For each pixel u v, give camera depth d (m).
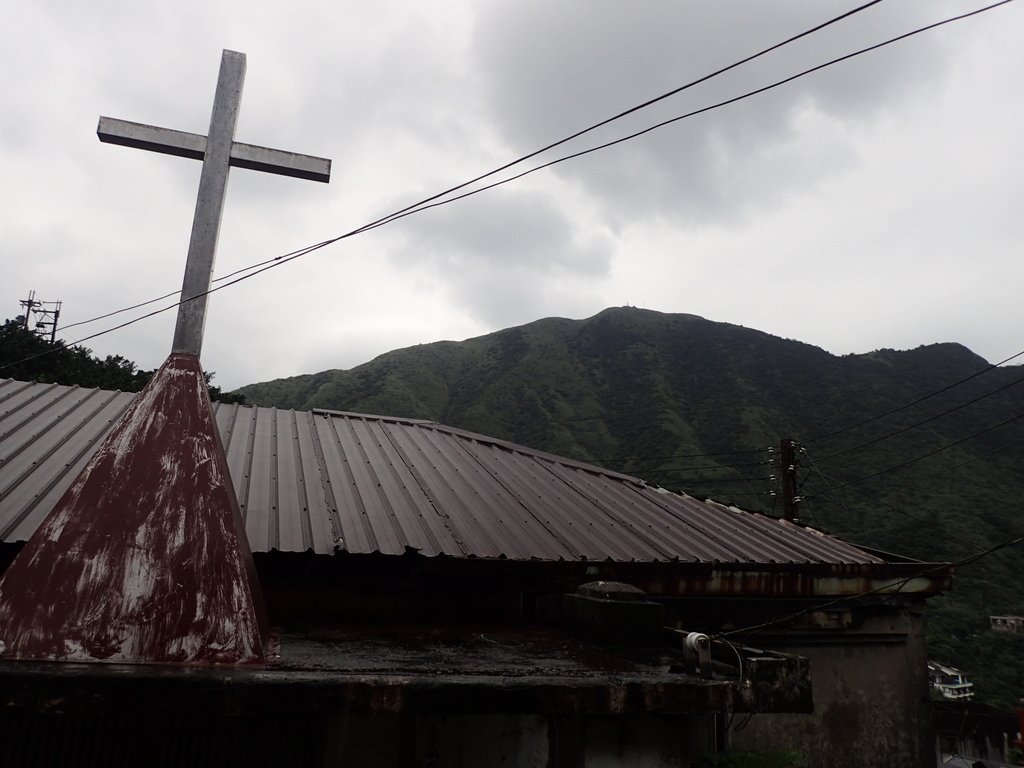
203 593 3.36
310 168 5.30
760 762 5.70
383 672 3.36
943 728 14.48
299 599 5.79
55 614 3.12
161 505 3.57
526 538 6.66
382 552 5.64
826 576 7.58
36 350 23.75
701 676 3.72
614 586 4.95
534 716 3.94
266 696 2.93
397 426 9.86
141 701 2.81
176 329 4.62
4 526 5.05
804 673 3.91
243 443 7.77
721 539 8.06
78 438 7.00
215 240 4.87
